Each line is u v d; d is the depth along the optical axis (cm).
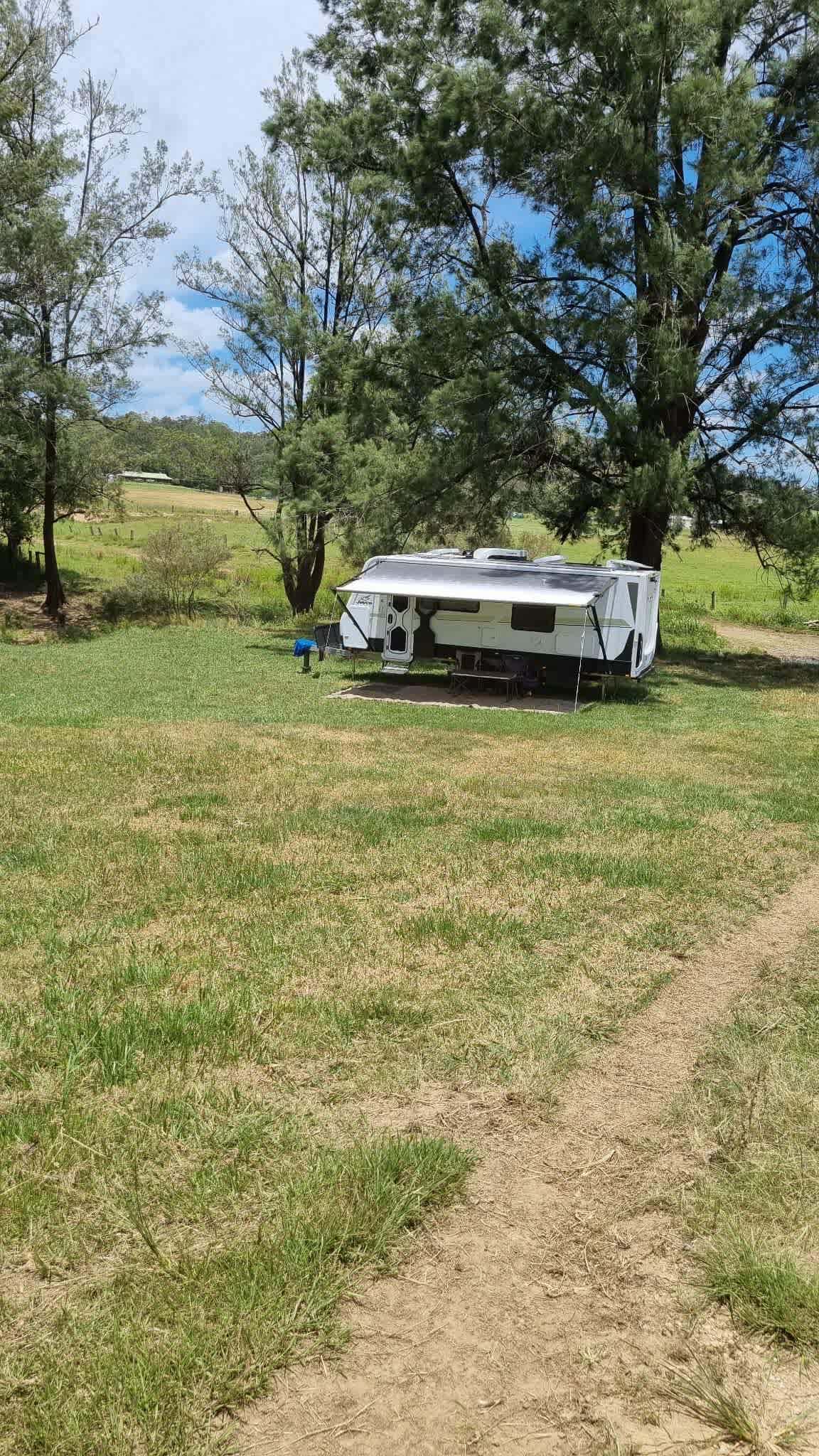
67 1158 362
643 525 2481
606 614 1852
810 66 2227
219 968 544
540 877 723
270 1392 267
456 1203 351
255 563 5253
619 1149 387
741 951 603
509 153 2173
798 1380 276
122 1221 329
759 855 809
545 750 1316
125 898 654
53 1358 272
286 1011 489
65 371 2769
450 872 730
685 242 2112
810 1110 412
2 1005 488
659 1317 298
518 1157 380
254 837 812
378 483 2370
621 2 2034
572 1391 270
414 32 2320
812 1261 320
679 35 2058
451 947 583
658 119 2116
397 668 2000
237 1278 303
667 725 1569
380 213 2402
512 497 2458
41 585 3678
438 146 2223
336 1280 306
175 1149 371
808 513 2280
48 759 1128
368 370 2497
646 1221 343
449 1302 302
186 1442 248
